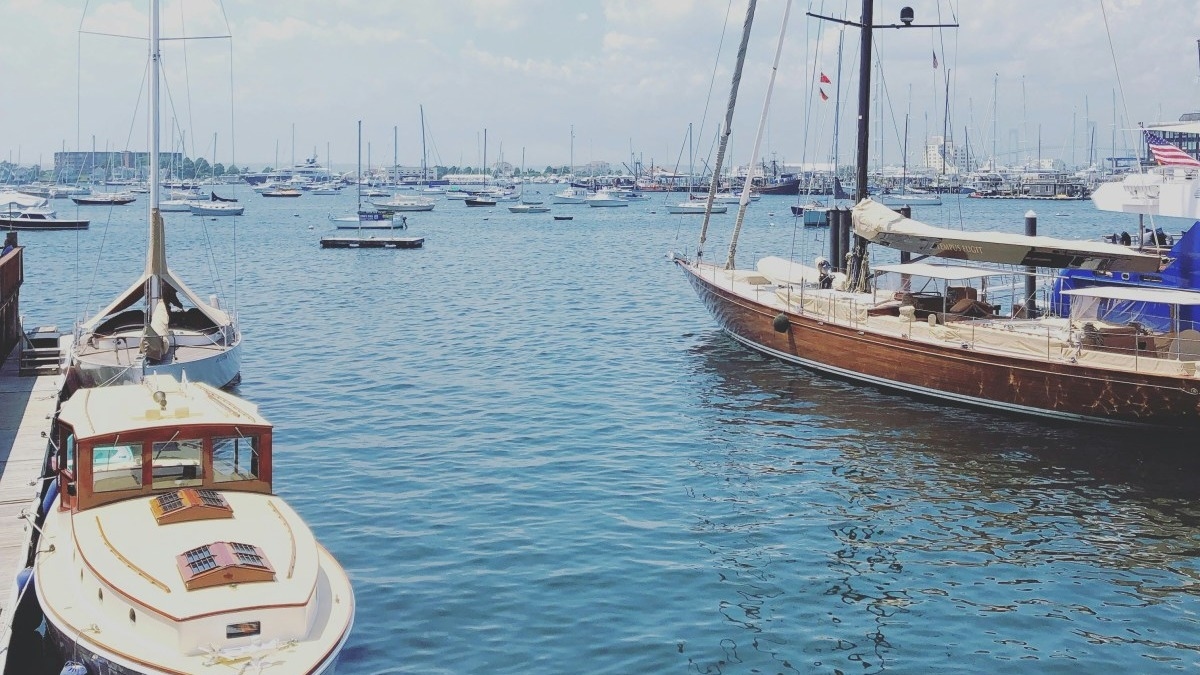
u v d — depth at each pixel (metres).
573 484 27.23
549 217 180.25
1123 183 36.91
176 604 14.79
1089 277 36.50
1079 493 26.84
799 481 27.67
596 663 18.00
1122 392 30.58
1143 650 18.75
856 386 37.72
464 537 23.44
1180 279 33.88
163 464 18.50
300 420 33.62
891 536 23.95
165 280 38.25
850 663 18.16
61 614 15.70
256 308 60.91
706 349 45.81
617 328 52.56
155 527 16.97
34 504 20.61
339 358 44.56
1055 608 20.38
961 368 33.84
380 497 26.03
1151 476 28.06
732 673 17.77
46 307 60.34
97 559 16.11
